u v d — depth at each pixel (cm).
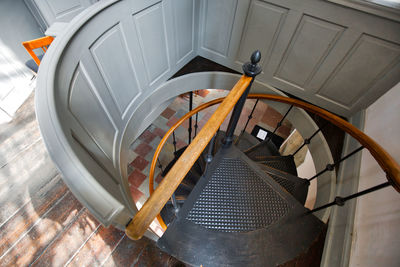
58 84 132
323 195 221
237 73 341
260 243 129
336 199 129
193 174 285
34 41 199
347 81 249
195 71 342
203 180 155
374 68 222
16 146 249
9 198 205
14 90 291
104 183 155
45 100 108
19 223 191
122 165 259
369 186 164
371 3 183
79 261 176
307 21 231
